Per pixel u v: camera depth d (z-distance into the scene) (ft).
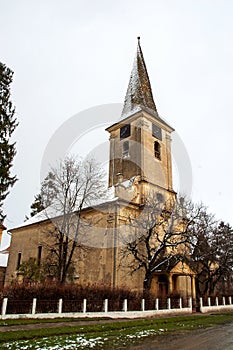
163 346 28.58
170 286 81.66
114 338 32.89
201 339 33.04
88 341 30.37
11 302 46.14
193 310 80.84
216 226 113.80
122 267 76.74
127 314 58.80
